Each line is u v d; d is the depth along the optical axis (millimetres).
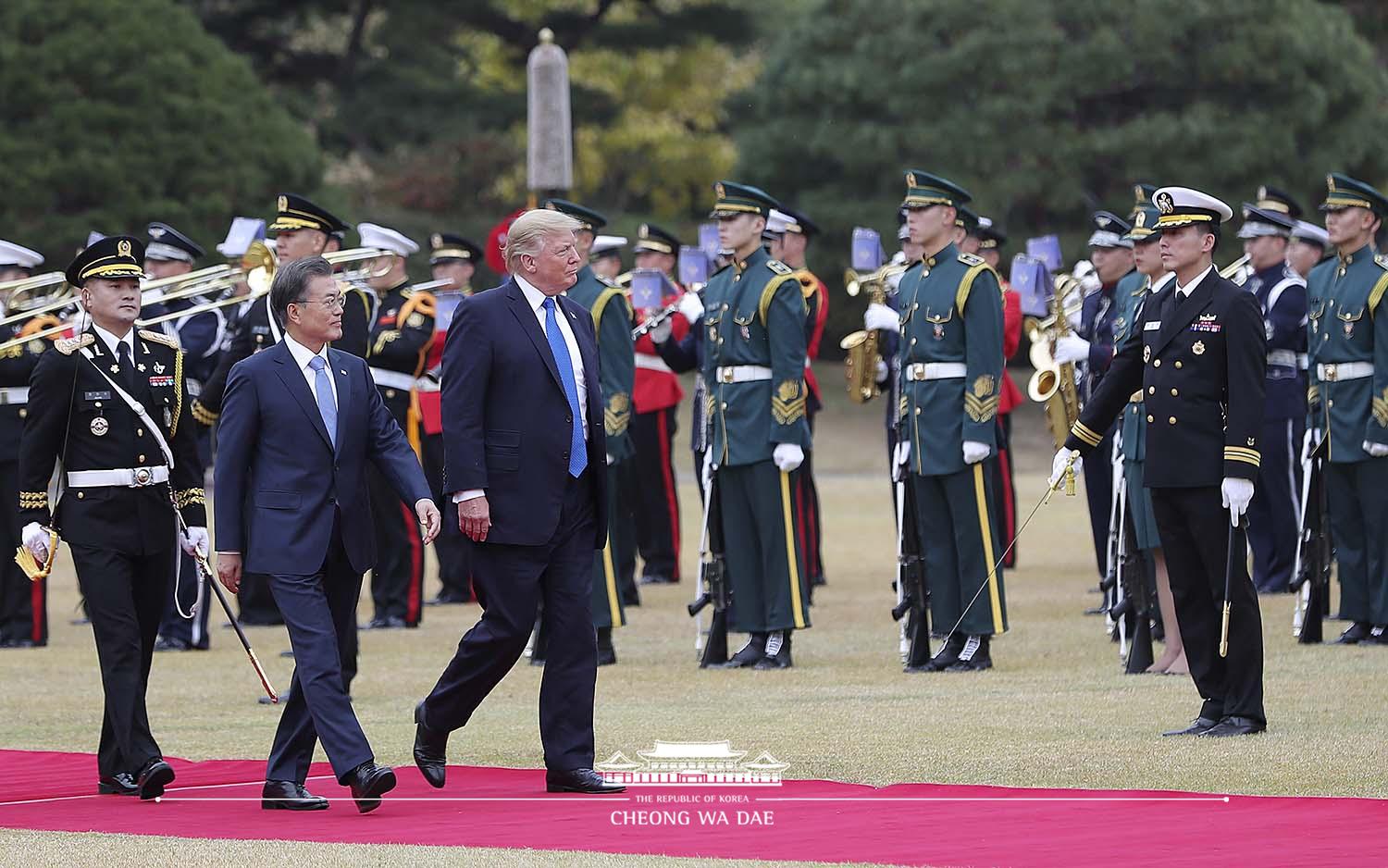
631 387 30438
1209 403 21672
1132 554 27156
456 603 40688
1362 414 29438
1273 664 27094
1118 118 105938
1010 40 101625
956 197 28141
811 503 40812
